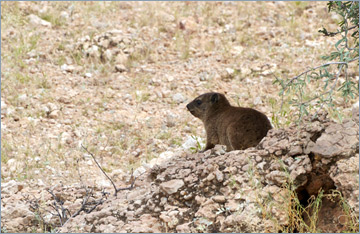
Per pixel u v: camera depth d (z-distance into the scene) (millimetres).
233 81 22922
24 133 19297
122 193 13531
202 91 22406
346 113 18062
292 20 27266
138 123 20219
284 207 10367
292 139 11297
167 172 12297
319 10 28094
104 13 28922
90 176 16359
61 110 20844
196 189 11297
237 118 14547
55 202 13531
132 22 27922
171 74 23891
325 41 24734
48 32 26875
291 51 24562
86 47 25172
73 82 23219
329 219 10352
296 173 10602
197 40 26672
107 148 18359
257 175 10984
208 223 10484
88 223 11750
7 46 25469
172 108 21469
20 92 22031
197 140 17172
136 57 25094
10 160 17281
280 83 11422
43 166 16938
